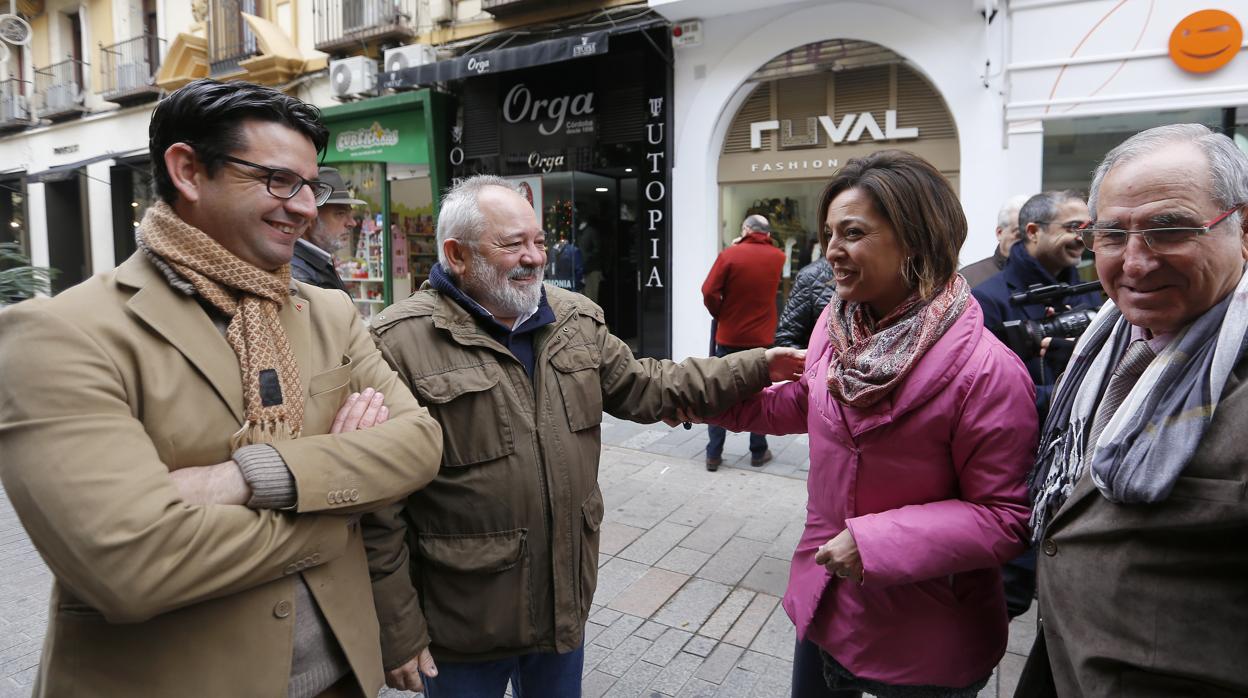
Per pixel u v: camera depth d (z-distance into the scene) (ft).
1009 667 8.55
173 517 3.13
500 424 5.14
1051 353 7.98
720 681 8.42
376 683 4.19
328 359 4.22
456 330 5.18
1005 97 18.60
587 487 5.55
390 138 29.50
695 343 23.88
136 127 40.19
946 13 19.19
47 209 44.73
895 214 4.48
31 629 9.53
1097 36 17.44
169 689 3.34
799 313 13.42
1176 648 3.26
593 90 24.68
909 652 4.77
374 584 4.66
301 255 8.93
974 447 4.52
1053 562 3.84
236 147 3.60
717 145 23.35
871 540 4.42
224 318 3.81
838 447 5.00
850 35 20.53
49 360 3.14
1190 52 16.46
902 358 4.53
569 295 6.08
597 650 9.08
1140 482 3.29
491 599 5.12
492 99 26.96
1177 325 3.57
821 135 21.83
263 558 3.37
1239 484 3.07
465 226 5.18
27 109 45.42
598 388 5.71
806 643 5.65
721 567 11.37
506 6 25.35
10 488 3.08
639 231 24.47
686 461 16.76
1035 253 8.73
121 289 3.53
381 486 3.86
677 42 22.66
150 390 3.37
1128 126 17.71
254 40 33.68
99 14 41.24
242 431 3.59
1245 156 3.46
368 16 29.35
